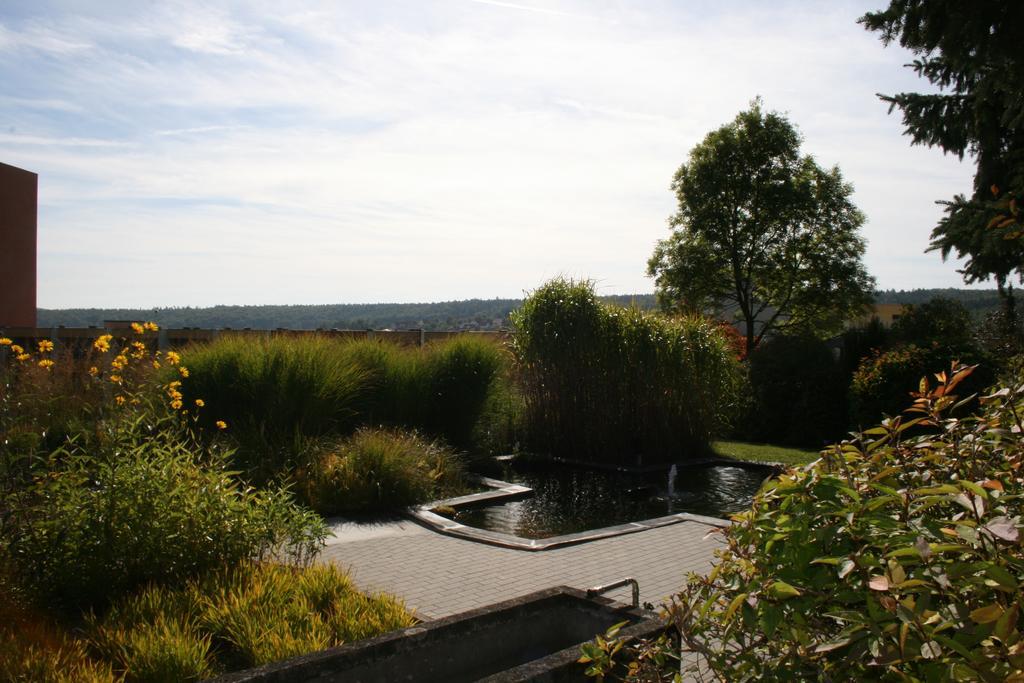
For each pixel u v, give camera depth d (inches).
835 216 1115.3
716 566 89.5
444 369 485.7
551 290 508.7
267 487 329.7
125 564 191.9
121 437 213.9
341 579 200.8
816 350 617.3
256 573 196.4
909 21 296.7
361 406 447.8
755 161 1115.9
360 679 121.3
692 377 514.6
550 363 498.6
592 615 140.1
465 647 132.3
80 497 196.4
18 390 305.3
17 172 765.9
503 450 506.6
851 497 78.3
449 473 403.5
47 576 186.5
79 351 452.4
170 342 535.8
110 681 136.2
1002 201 157.5
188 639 154.9
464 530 300.0
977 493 69.0
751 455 517.0
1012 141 415.8
